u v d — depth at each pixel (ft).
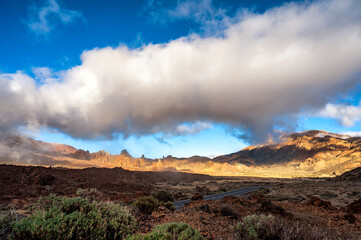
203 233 24.94
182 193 172.96
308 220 38.58
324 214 46.32
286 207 53.52
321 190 127.95
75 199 22.62
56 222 16.89
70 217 17.62
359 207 49.98
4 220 17.07
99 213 21.03
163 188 226.17
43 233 15.64
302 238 15.58
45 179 140.67
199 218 33.60
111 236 20.34
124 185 191.31
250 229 17.30
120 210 24.59
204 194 166.91
